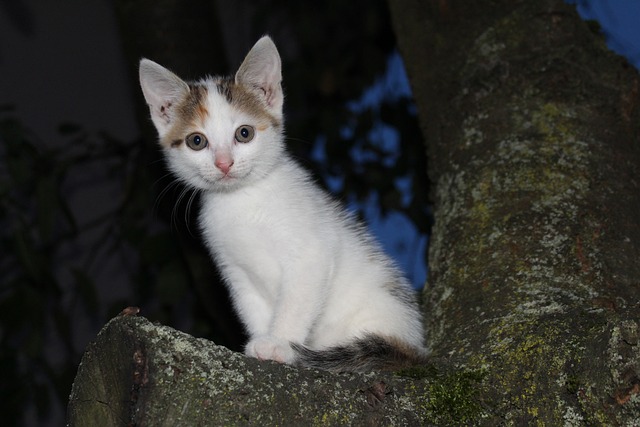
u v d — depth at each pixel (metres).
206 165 0.77
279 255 0.73
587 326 0.63
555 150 0.75
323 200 0.77
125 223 1.01
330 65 1.15
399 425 0.60
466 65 0.82
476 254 0.71
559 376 0.62
